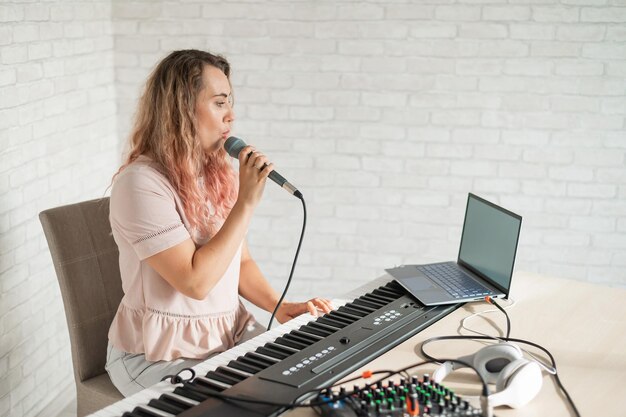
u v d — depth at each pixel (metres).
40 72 2.84
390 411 1.38
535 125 3.48
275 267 3.76
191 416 1.41
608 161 3.47
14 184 2.65
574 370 1.67
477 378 1.60
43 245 2.88
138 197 1.95
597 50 3.37
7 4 2.58
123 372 2.04
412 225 3.64
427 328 1.88
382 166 3.60
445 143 3.54
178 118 2.02
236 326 2.19
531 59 3.41
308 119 3.59
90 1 3.30
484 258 2.17
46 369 2.94
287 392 1.50
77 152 3.19
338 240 3.70
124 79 3.61
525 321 1.94
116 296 2.31
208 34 3.54
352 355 1.67
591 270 3.59
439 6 3.41
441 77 3.48
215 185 2.18
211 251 1.94
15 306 2.68
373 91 3.53
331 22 3.47
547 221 3.57
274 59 3.54
